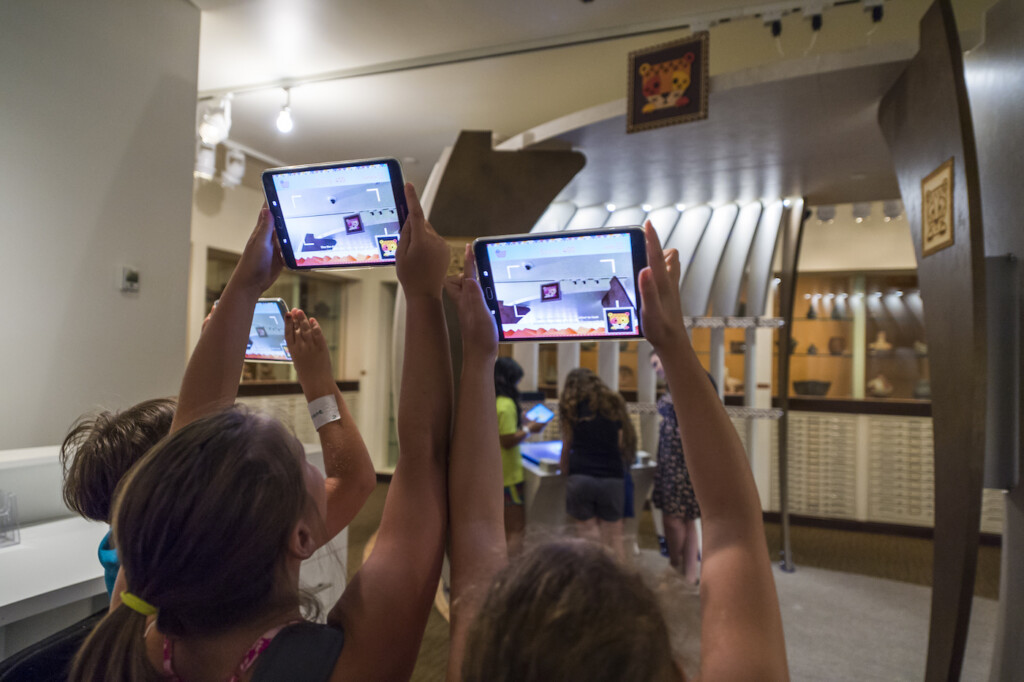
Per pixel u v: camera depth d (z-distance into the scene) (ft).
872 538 18.86
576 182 14.56
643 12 11.30
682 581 1.90
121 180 10.43
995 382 7.21
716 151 12.42
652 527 19.43
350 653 2.04
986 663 10.69
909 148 8.86
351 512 3.10
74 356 9.79
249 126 16.75
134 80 10.61
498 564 2.19
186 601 1.90
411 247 2.62
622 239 2.55
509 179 11.19
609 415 12.04
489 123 16.48
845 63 8.99
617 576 1.67
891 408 19.24
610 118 10.92
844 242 20.04
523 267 2.69
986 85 7.88
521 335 2.79
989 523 17.83
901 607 13.11
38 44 9.29
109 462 3.43
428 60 13.15
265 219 2.96
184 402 2.74
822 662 10.55
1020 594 7.27
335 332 25.59
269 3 11.30
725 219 16.44
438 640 10.75
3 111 8.90
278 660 1.92
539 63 13.21
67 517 7.70
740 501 2.14
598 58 12.97
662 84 10.40
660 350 2.27
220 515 1.88
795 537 18.90
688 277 16.78
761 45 12.56
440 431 2.52
